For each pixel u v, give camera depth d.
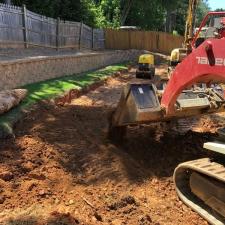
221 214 3.83
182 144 5.89
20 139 5.66
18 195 4.21
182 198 4.31
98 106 8.20
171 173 5.04
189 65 4.23
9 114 6.41
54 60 10.61
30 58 9.31
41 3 17.17
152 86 5.06
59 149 5.52
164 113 4.86
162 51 24.27
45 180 4.62
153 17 31.22
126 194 4.39
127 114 5.14
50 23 14.70
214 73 3.85
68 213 3.71
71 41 17.14
